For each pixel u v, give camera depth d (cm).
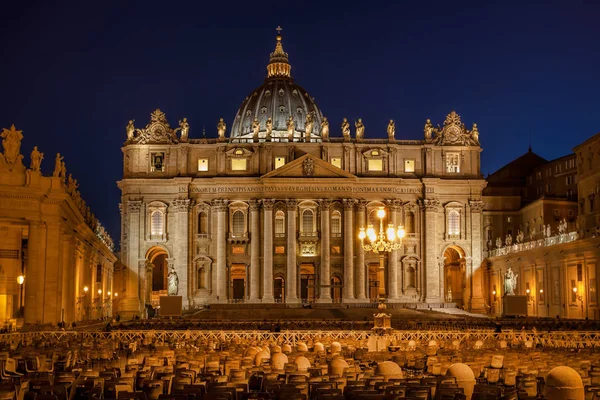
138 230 12788
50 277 6569
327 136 13100
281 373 3203
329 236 12744
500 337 5850
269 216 12669
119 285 13338
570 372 2266
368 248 5703
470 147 13225
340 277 12812
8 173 6412
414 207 13025
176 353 4419
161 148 12975
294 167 12738
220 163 12938
